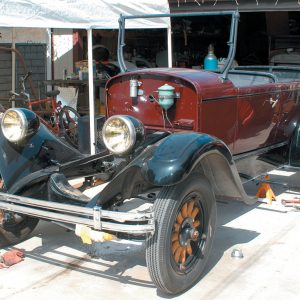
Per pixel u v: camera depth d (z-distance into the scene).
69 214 3.25
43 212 3.21
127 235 3.19
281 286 3.43
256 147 4.58
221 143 3.31
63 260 3.86
